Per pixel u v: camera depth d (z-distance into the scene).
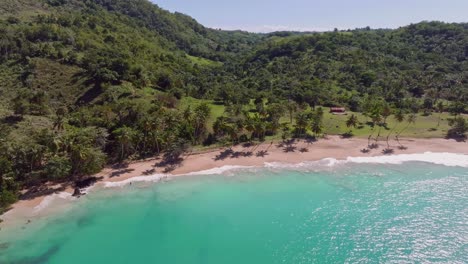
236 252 59.03
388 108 120.19
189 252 59.28
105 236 63.81
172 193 79.12
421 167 90.06
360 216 68.81
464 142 104.88
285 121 124.62
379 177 85.31
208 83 163.75
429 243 59.84
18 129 93.50
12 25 151.38
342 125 119.56
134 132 94.75
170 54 199.25
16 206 72.88
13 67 128.00
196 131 107.31
